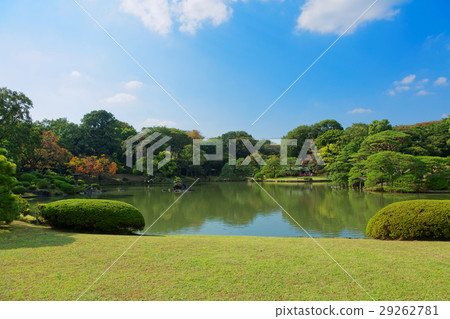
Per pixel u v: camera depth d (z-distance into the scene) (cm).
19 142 2381
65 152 3709
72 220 773
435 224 650
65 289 347
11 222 810
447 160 2570
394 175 2602
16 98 2355
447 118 3491
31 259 459
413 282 376
